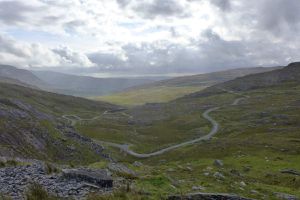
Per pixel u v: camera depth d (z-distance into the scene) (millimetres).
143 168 40000
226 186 32250
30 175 25531
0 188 21344
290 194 36188
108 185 23203
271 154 102750
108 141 181375
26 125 100562
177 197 21656
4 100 145250
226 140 139250
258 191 33781
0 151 71438
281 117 199750
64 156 97625
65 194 20547
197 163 82562
